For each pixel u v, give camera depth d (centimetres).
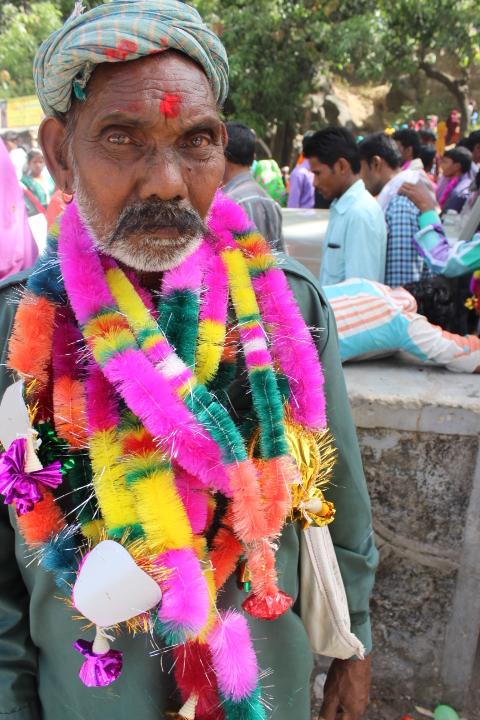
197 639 74
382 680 177
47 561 73
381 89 1370
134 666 81
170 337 76
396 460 154
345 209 244
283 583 92
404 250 258
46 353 73
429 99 1389
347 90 1362
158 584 66
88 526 73
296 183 574
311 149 249
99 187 68
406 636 171
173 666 81
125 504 69
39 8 822
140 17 63
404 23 993
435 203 217
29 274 82
